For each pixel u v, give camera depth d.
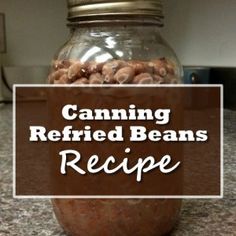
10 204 0.31
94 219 0.24
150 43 0.25
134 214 0.23
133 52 0.24
